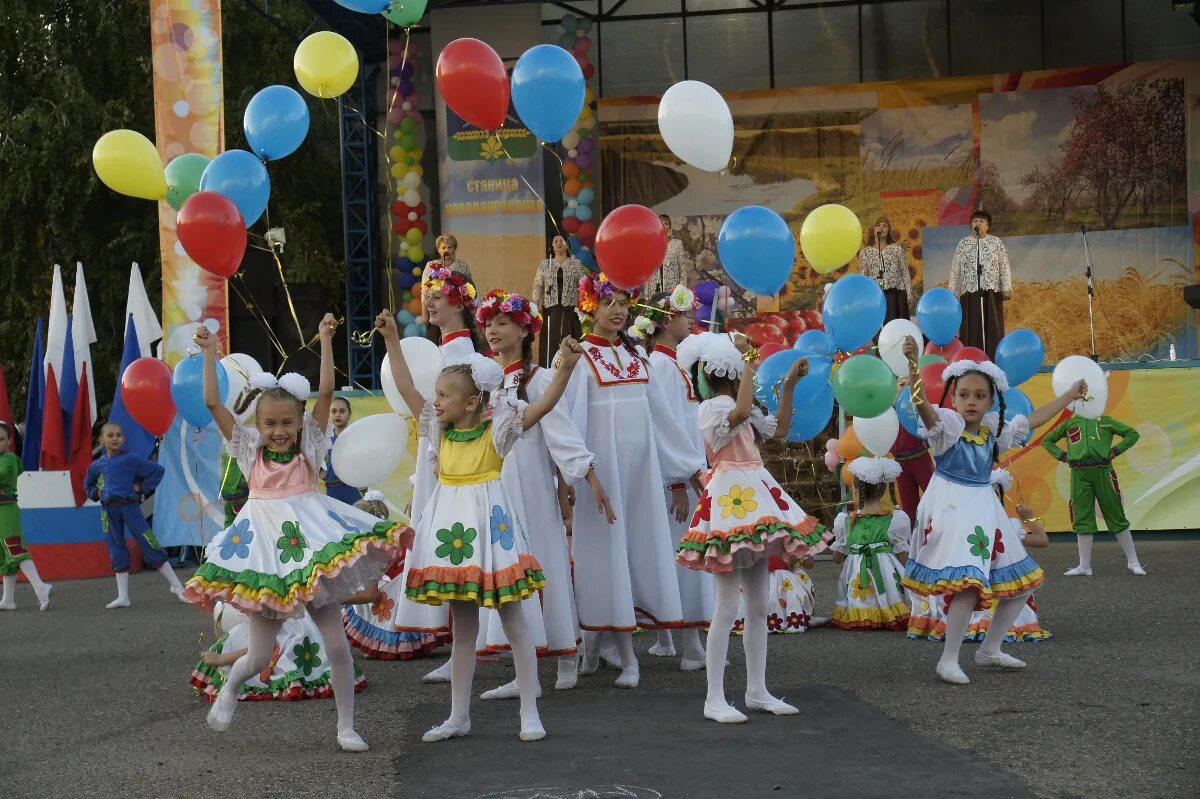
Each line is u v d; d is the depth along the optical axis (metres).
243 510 4.37
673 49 16.36
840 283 6.04
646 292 13.34
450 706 5.09
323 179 18.80
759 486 4.65
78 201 18.08
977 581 5.05
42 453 12.09
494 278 15.17
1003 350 6.55
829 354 6.57
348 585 4.34
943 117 15.45
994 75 15.42
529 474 5.35
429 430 4.55
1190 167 15.16
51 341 12.46
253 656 4.32
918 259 15.46
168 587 10.61
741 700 4.95
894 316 13.80
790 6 16.19
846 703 4.79
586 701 5.09
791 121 15.56
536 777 3.83
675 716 4.69
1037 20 15.94
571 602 5.39
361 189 15.85
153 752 4.46
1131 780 3.57
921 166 15.46
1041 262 15.37
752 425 4.75
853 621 6.92
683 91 5.57
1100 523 10.80
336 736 4.58
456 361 5.61
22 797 3.92
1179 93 15.20
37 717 5.22
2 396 13.25
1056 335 15.37
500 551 4.36
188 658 6.70
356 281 15.64
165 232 11.73
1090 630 6.43
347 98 15.65
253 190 5.99
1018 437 5.41
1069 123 15.35
